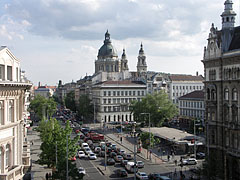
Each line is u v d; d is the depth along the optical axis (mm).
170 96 171125
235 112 53812
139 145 82062
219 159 54594
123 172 57844
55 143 54594
